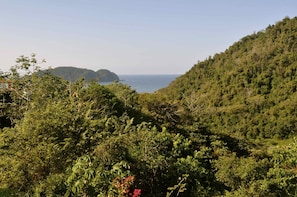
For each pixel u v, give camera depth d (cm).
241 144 3084
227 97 7762
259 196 1427
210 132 3047
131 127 1468
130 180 801
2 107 1725
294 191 1458
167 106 3062
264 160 1644
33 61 1909
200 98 8169
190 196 1354
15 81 1838
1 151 909
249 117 6325
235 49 10669
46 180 827
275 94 7119
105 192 762
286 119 5806
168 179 1343
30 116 951
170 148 1692
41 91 1702
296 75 7381
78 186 734
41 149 865
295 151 1719
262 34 10606
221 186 1586
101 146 935
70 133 939
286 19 10438
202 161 1816
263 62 8462
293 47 8725
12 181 832
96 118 1262
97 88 2277
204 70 10219
